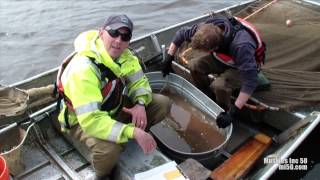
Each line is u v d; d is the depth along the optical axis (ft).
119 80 8.93
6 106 10.27
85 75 8.21
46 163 9.88
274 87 11.86
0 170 8.60
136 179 8.80
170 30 14.35
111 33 8.29
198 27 10.68
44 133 10.42
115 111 9.30
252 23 15.42
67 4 27.14
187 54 12.94
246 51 9.73
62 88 8.91
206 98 11.48
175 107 12.03
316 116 10.48
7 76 19.61
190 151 10.67
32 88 11.31
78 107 8.23
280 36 14.12
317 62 12.91
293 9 15.67
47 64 20.52
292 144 9.81
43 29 23.82
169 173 8.91
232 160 10.19
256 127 11.81
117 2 26.94
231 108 10.27
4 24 24.47
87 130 8.39
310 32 14.05
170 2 26.35
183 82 12.05
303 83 11.91
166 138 11.10
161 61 13.50
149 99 9.84
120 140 8.43
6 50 21.76
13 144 9.89
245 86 9.89
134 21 24.38
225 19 10.26
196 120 11.64
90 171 9.74
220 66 11.59
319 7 15.96
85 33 8.96
